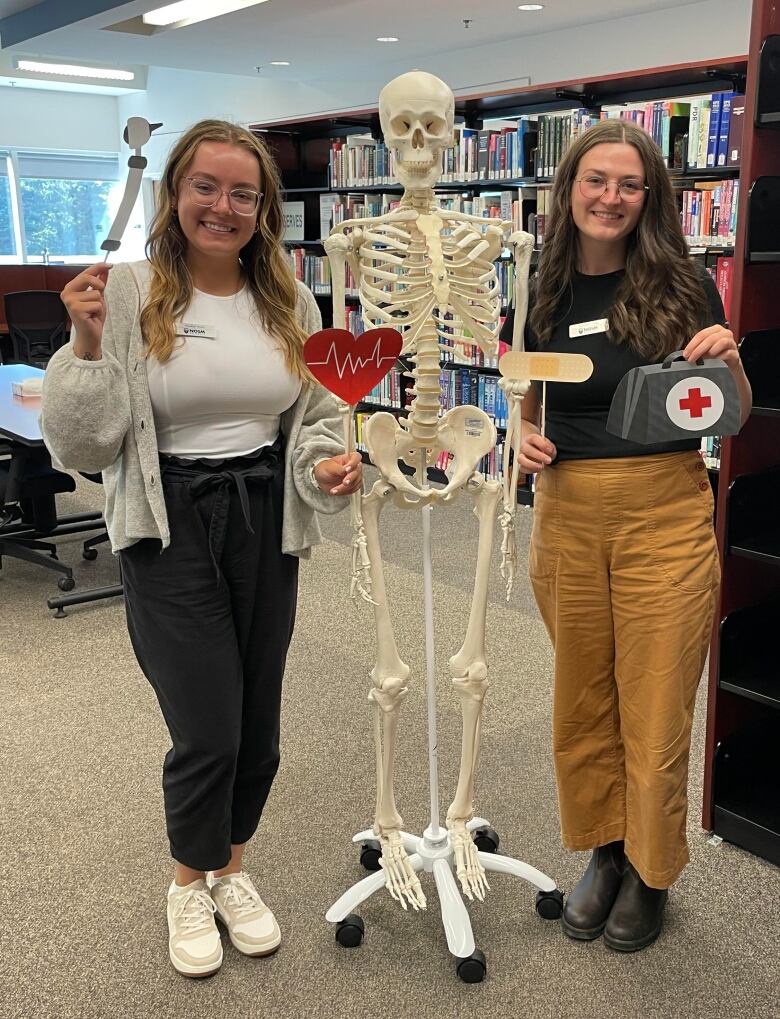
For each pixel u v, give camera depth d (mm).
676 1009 1734
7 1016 1740
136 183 1577
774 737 2379
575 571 1844
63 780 2549
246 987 1811
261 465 1729
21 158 11500
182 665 1701
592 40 6949
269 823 2332
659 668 1775
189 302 1627
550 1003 1756
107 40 7617
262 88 10133
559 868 2146
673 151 4227
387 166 5609
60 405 1517
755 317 2051
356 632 3553
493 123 5332
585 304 1816
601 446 1777
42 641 3514
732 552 2107
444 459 5367
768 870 2143
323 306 6344
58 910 2031
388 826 1947
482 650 1880
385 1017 1730
